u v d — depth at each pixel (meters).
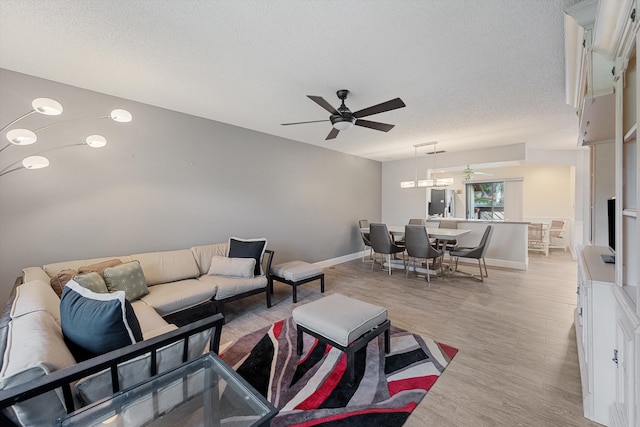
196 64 2.24
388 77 2.46
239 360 2.16
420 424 1.51
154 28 1.79
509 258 5.18
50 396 0.99
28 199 2.44
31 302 1.44
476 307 3.23
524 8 1.60
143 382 1.19
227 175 3.85
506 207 7.95
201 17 1.68
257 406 1.10
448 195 8.30
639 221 0.91
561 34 1.84
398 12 1.64
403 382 1.87
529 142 5.05
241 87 2.66
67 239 2.62
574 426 1.49
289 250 4.75
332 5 1.58
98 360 1.06
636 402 0.98
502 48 2.02
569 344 2.35
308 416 1.58
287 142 4.68
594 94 1.39
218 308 2.83
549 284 4.12
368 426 1.50
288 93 2.80
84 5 1.57
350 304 2.26
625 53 1.15
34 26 1.76
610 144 2.64
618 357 1.33
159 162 3.20
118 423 1.09
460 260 5.78
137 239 3.04
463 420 1.54
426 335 2.54
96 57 2.14
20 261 2.40
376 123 2.83
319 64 2.24
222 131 3.78
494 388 1.80
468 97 2.92
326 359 2.17
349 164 6.06
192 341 1.42
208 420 1.16
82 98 2.69
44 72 2.38
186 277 3.05
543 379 1.89
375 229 4.91
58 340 1.17
